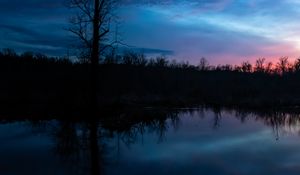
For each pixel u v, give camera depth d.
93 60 32.06
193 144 21.81
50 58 62.66
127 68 65.19
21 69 58.94
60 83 48.88
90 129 26.83
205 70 104.06
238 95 67.94
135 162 16.95
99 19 31.86
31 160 17.23
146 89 68.44
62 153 18.80
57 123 29.62
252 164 16.58
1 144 21.19
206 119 36.72
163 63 86.75
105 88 48.47
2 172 15.01
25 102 40.06
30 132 25.62
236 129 29.11
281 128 29.92
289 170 15.51
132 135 25.03
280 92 70.50
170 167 15.95
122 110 35.44
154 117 35.19
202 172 15.11
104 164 16.55
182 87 76.38
